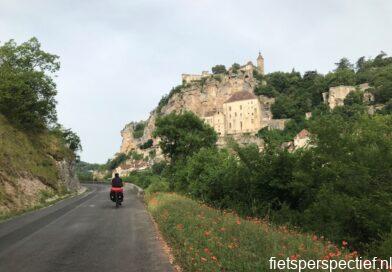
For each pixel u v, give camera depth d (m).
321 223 12.65
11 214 21.00
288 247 8.59
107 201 31.39
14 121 45.56
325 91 183.75
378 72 176.88
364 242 11.88
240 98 175.38
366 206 11.81
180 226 11.88
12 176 29.95
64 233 13.72
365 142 14.64
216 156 25.59
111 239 12.30
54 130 60.44
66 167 53.47
